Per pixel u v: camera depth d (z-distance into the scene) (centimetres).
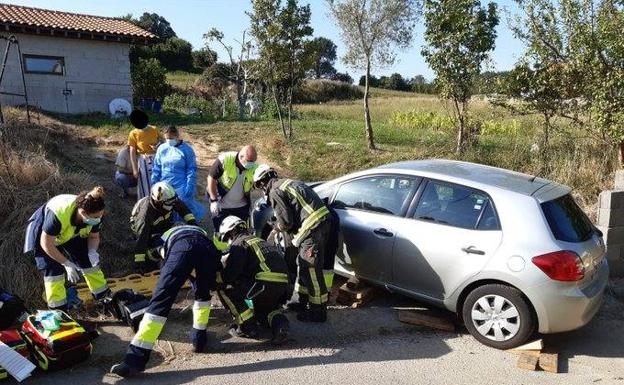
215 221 623
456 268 496
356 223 566
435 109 2711
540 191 503
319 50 1500
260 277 471
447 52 1186
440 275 508
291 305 553
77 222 462
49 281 477
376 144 1483
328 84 5122
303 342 488
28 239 468
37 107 1670
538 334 498
